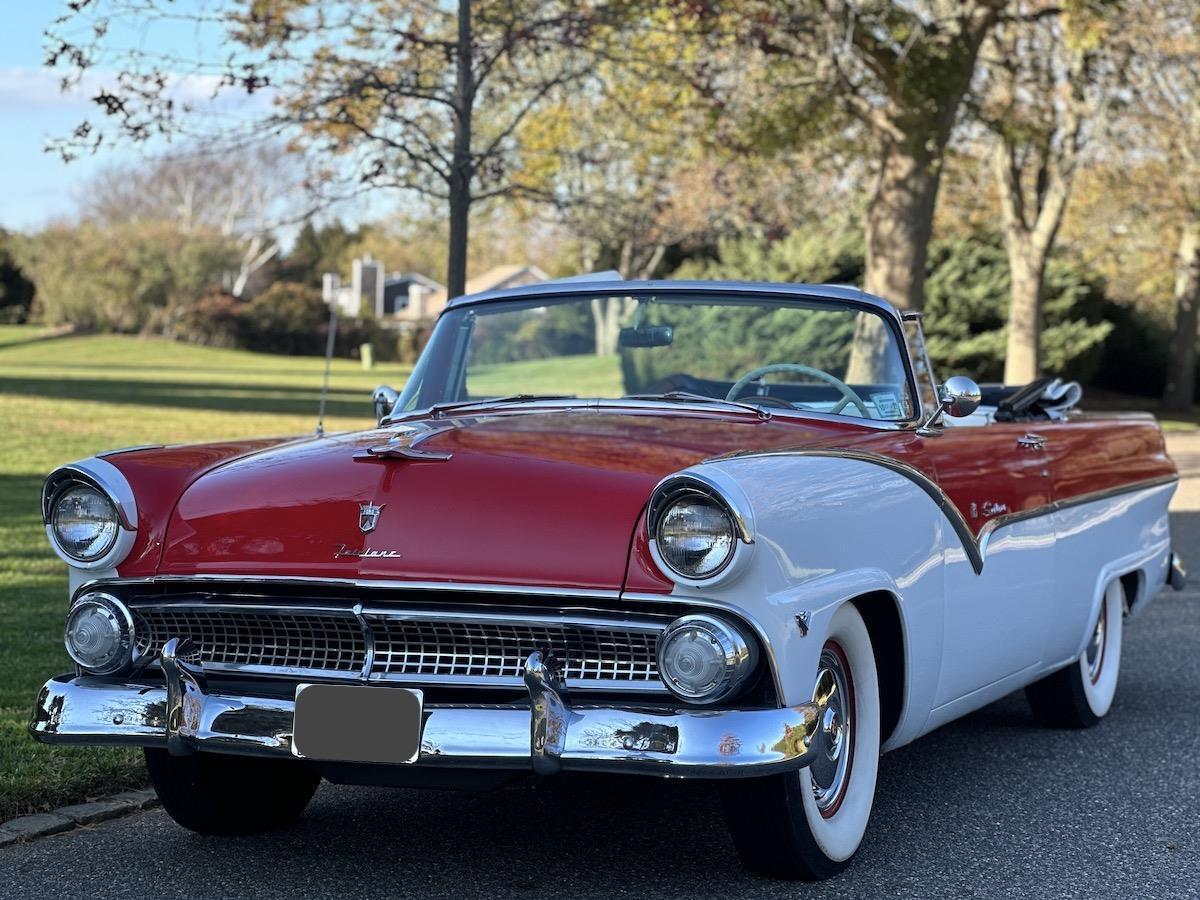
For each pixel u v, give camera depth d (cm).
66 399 2739
